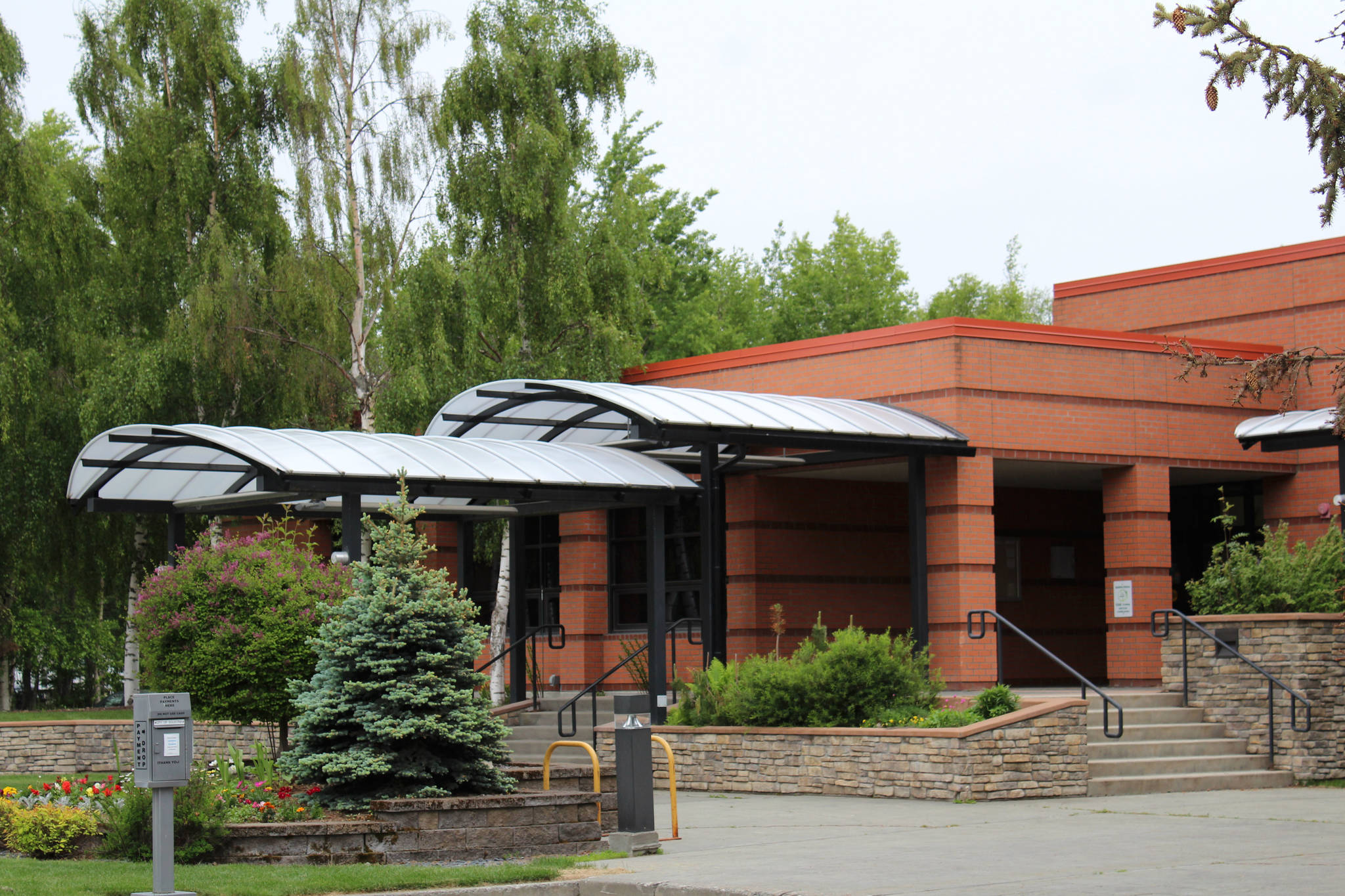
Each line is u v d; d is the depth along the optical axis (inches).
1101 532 1096.8
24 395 1176.8
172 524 826.2
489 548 1112.8
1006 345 849.5
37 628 1674.5
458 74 1149.1
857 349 891.4
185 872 426.9
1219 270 1071.0
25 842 466.3
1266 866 431.8
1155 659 876.6
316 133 1178.6
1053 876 416.5
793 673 703.7
